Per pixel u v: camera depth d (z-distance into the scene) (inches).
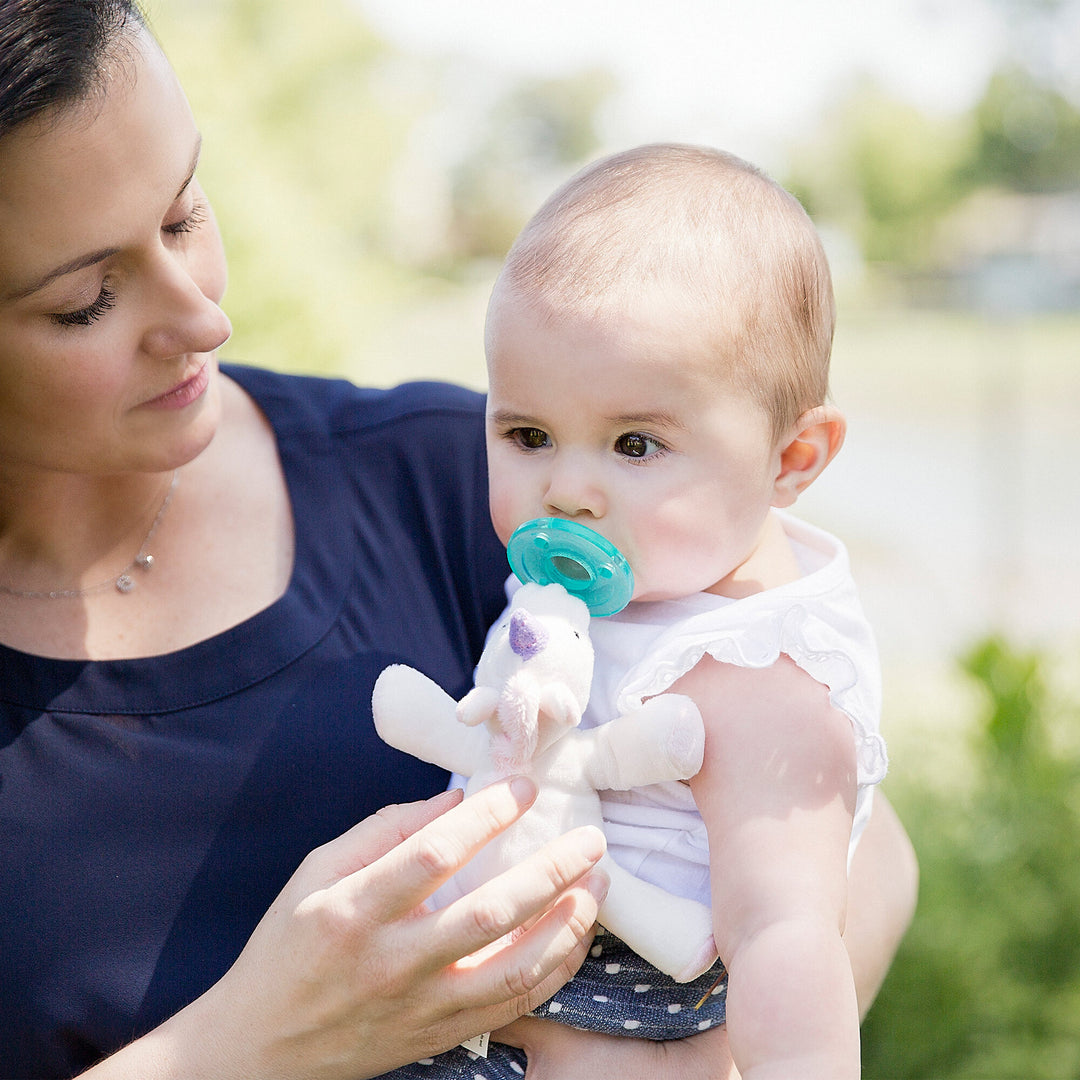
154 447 56.7
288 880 58.6
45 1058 55.6
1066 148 1424.7
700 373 50.2
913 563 383.2
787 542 61.6
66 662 58.5
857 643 57.7
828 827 48.1
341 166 672.4
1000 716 143.3
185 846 57.6
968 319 1150.3
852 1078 43.0
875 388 767.1
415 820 52.2
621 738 49.3
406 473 69.6
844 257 1513.3
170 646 60.6
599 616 52.7
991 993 126.8
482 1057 54.9
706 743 50.2
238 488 66.4
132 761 57.8
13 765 56.9
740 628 51.7
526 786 48.0
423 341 747.4
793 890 46.1
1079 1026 125.1
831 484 508.4
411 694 51.8
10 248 47.7
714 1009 55.1
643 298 50.0
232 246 225.8
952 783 140.1
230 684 59.8
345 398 72.3
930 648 290.0
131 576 61.9
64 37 46.0
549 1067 54.3
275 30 666.8
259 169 250.4
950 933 127.1
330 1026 49.0
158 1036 51.3
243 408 70.4
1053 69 1400.1
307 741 59.8
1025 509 454.9
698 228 52.1
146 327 53.3
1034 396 723.4
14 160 45.9
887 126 1491.1
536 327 50.8
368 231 702.5
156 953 56.2
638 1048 54.5
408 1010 48.3
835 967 44.4
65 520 60.9
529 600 50.6
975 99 1455.5
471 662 66.4
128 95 48.2
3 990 55.1
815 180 1529.3
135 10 51.4
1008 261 422.3
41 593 60.7
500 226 1833.2
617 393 49.7
